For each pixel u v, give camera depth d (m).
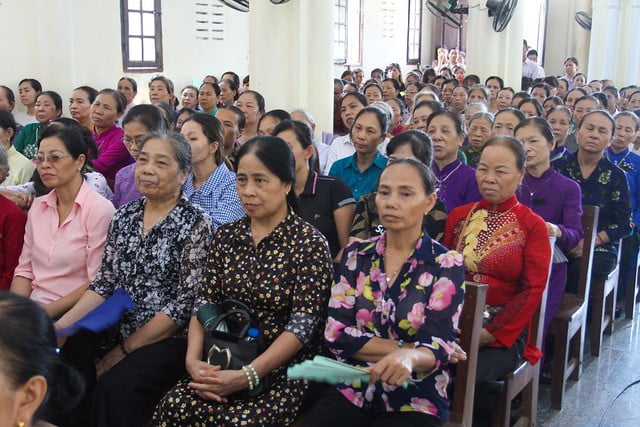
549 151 3.28
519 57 9.22
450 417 2.18
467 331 2.15
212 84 6.31
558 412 3.07
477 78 8.70
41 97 5.42
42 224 2.70
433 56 15.93
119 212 2.54
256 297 2.18
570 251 3.32
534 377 2.72
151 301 2.44
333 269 2.27
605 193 3.81
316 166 3.42
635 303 4.63
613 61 13.03
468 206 2.73
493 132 4.17
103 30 7.71
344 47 13.05
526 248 2.55
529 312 2.48
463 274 1.98
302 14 5.75
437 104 4.32
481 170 2.61
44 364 1.13
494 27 8.91
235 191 3.05
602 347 3.84
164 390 2.29
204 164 3.05
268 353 2.05
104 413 2.17
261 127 4.00
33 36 6.91
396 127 5.73
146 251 2.45
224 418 1.98
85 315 2.37
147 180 2.41
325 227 3.09
